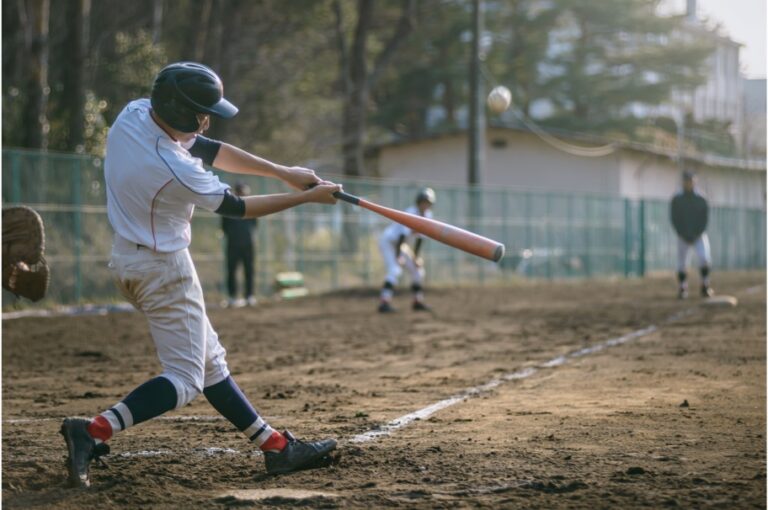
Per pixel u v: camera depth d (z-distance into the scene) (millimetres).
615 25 77312
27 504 6969
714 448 8742
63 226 26047
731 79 88875
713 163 67938
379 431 9773
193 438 9547
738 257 62812
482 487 7371
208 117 7516
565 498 7031
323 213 35000
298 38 51906
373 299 31781
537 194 44969
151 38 41875
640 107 88312
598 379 13461
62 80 34344
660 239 54281
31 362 16266
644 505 6816
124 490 7328
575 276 47250
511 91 74438
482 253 7695
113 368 15586
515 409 11039
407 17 51125
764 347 17125
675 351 16656
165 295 7340
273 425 10180
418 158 62844
